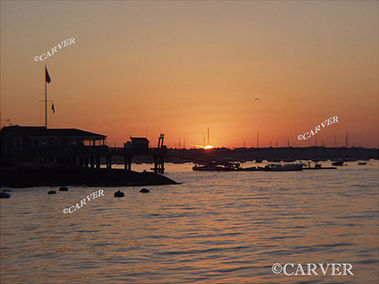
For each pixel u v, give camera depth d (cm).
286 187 9625
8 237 4097
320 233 4369
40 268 3178
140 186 9119
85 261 3350
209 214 5538
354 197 7550
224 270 3164
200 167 17888
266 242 3984
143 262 3328
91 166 9700
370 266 3319
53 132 9256
